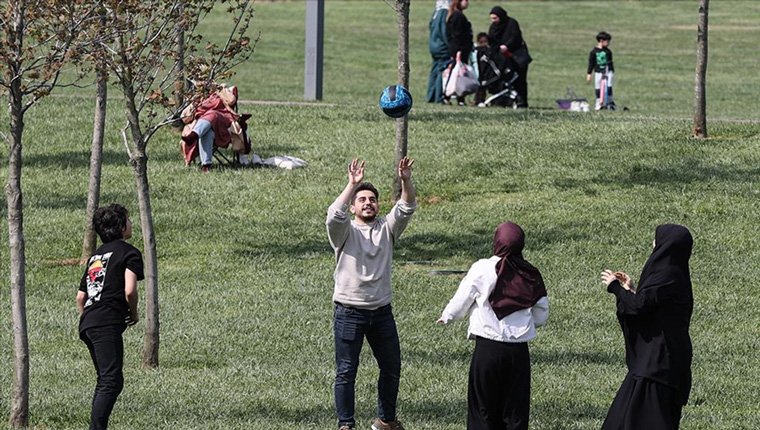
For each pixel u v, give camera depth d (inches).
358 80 4451.3
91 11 1264.8
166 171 2511.1
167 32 1422.2
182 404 1344.7
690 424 1282.0
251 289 1934.1
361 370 1524.4
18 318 1243.2
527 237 2145.7
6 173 2529.5
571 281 1950.1
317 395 1393.9
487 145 2642.7
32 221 2251.5
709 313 1814.7
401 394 1398.9
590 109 3592.5
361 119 2935.5
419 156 2568.9
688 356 1091.9
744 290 1919.3
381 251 1170.6
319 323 1763.0
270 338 1688.0
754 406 1390.3
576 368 1530.5
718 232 2151.8
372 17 6688.0
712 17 6875.0
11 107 1232.8
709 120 3002.0
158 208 2308.1
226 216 2277.3
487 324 1097.4
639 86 4416.8
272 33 5787.4
